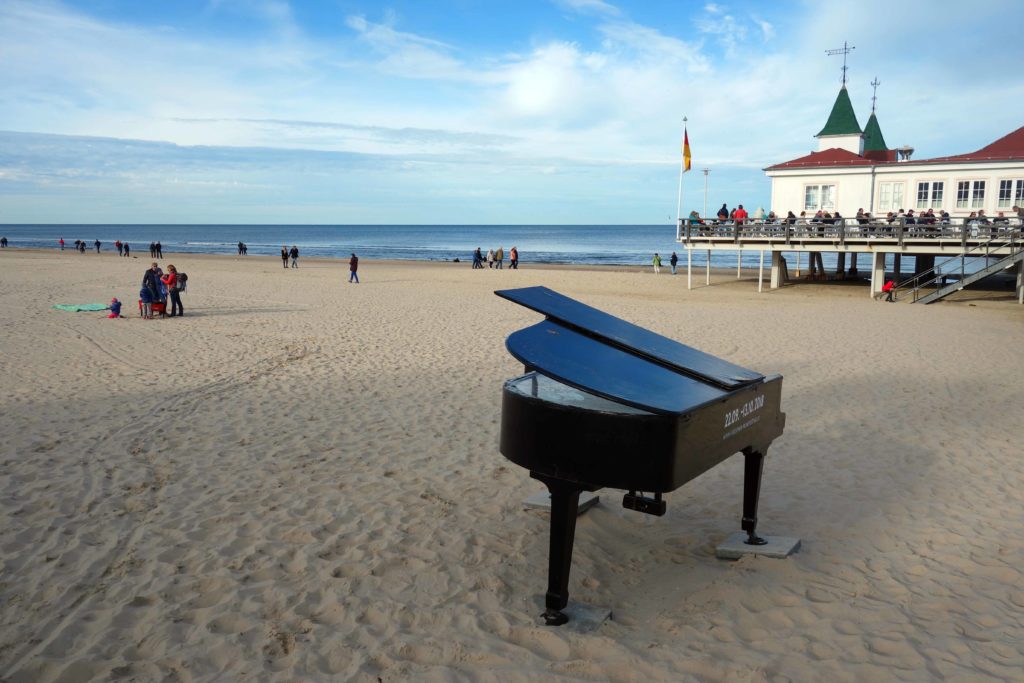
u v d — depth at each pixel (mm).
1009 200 28062
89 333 16469
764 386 5246
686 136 31969
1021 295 25906
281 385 11531
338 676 3879
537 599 4840
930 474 7621
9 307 20719
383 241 156125
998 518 6352
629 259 79562
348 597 4789
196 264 48625
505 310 22625
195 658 4039
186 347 15000
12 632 4293
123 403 10102
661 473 4039
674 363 4992
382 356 14336
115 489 6703
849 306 25078
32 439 8219
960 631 4344
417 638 4277
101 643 4172
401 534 5855
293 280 34219
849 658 4027
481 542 5750
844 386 12094
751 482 5594
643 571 5367
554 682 3818
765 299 27828
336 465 7598
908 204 30031
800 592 4914
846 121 33656
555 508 4410
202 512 6219
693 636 4324
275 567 5211
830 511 6566
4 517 5969
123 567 5152
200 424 9109
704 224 32250
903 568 5324
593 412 4145
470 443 8523
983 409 10531
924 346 16234
